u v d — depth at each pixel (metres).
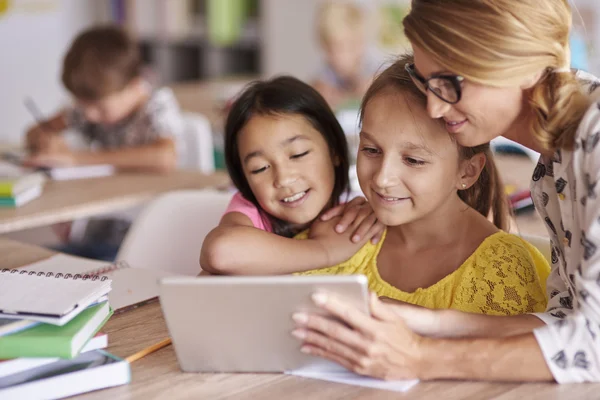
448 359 0.95
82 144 2.98
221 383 0.98
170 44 5.29
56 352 0.95
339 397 0.93
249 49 5.25
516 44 0.90
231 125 1.36
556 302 1.09
